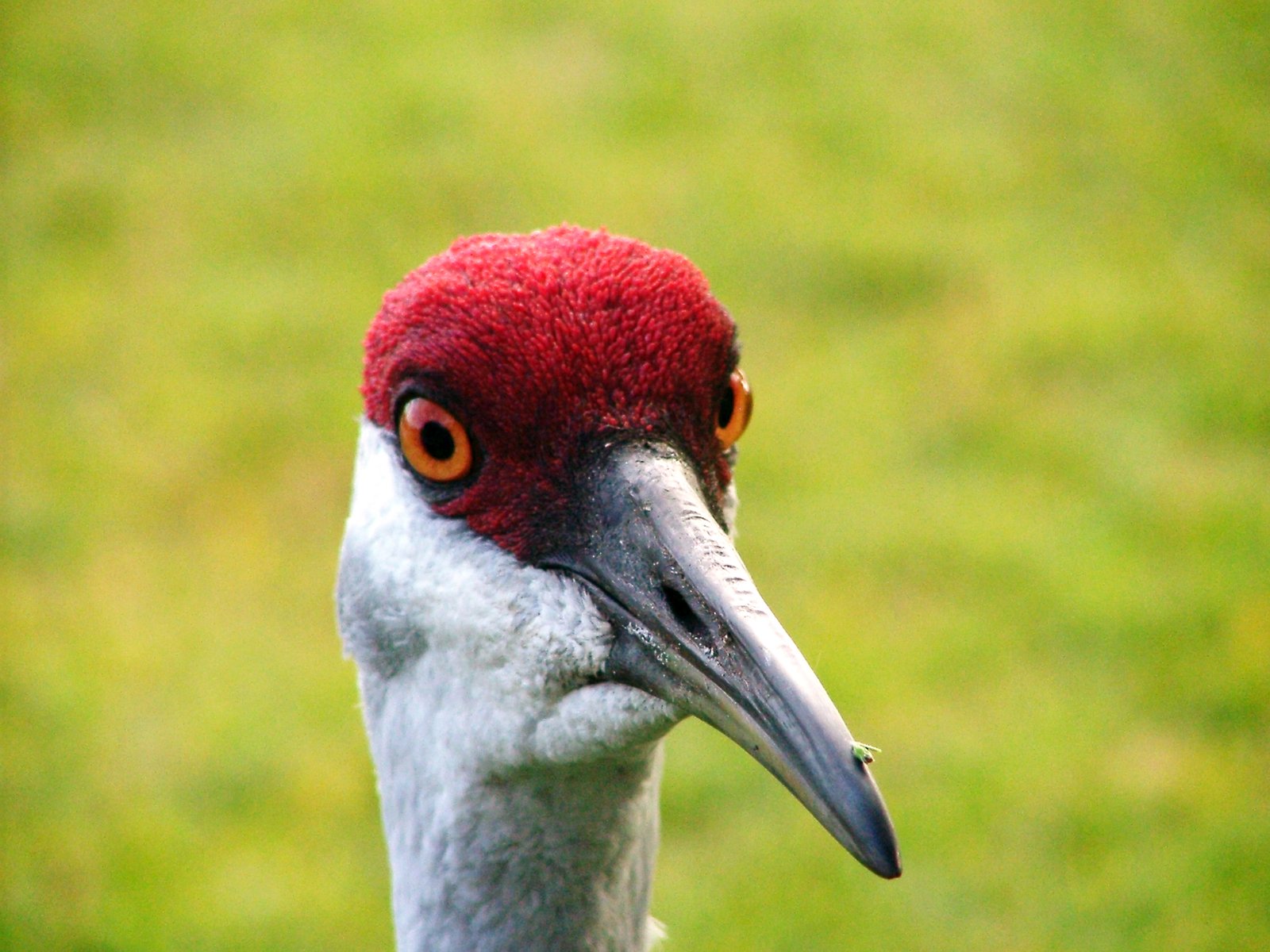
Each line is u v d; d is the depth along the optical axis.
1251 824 9.69
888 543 11.94
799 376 13.72
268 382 13.97
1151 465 12.64
